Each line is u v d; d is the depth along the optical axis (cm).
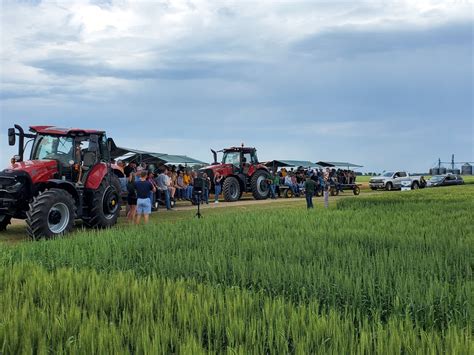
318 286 561
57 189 1246
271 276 612
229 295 521
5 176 1239
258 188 2930
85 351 374
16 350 397
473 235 977
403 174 4494
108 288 551
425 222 1262
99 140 1448
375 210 1656
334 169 3734
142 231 1139
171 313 475
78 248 909
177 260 748
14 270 691
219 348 400
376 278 604
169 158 2725
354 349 378
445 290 527
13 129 1334
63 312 462
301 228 1159
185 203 2622
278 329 411
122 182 1872
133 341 403
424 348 371
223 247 877
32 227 1175
